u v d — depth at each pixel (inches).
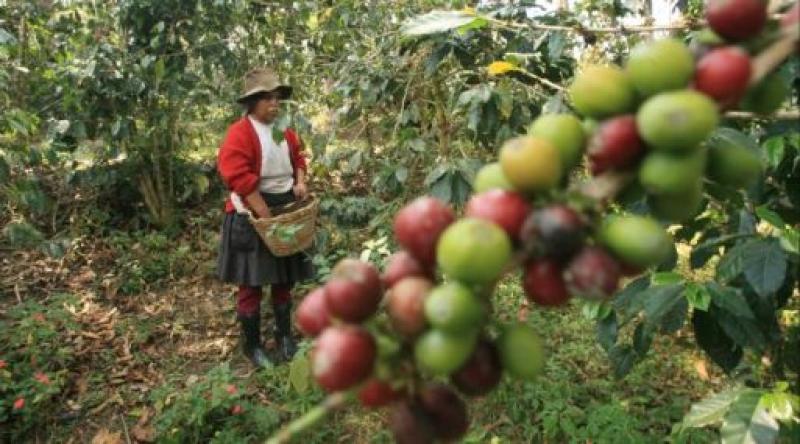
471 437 150.4
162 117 272.1
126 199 294.5
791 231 75.4
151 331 212.7
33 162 232.8
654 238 38.2
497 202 39.3
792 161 83.3
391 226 198.2
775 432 74.9
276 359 198.1
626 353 104.2
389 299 40.1
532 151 38.4
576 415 152.9
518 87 153.4
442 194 138.1
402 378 38.9
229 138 180.5
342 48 255.8
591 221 39.4
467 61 158.1
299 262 192.7
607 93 41.5
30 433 166.9
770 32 43.1
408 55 173.0
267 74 182.1
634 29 98.2
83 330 211.6
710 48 42.6
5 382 170.9
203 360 199.5
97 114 261.6
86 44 258.4
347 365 36.7
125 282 238.5
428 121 197.8
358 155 199.8
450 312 36.1
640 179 40.6
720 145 48.6
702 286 81.4
